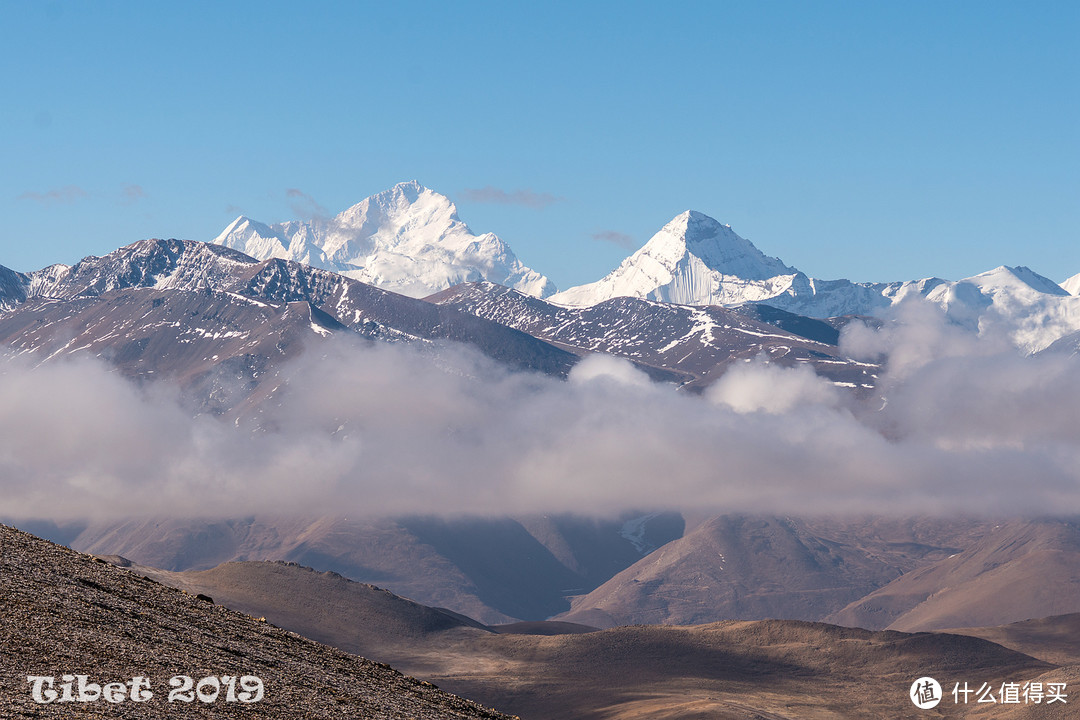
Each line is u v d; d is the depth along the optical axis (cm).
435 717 6719
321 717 5778
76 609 6356
